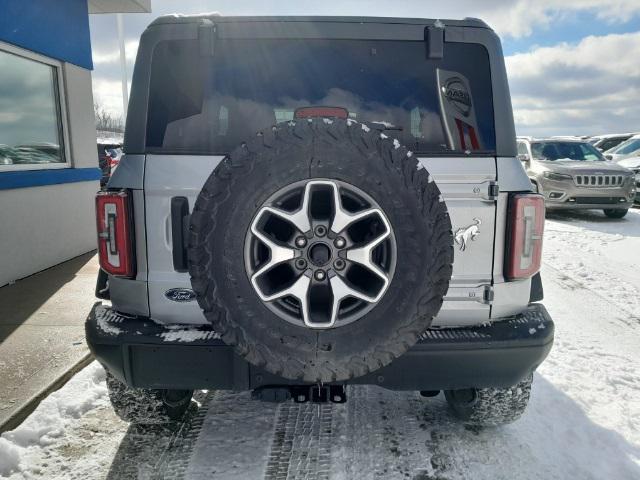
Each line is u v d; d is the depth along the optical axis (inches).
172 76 94.0
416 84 96.0
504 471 100.3
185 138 95.3
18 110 232.4
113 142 580.4
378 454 105.4
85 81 283.4
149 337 86.0
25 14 224.5
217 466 101.4
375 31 91.5
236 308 75.1
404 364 86.0
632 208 527.2
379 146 75.0
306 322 75.8
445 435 112.7
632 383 141.2
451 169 87.2
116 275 88.1
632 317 199.6
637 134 609.3
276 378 85.2
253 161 74.1
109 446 108.4
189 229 74.9
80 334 161.8
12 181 218.1
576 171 422.3
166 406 108.4
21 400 120.8
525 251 88.2
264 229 79.5
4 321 173.2
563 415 122.7
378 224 76.5
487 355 86.8
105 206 86.9
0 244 213.5
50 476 98.7
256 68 95.3
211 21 90.3
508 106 92.0
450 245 76.2
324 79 96.5
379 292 75.9
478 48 93.4
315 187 75.0
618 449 108.9
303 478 97.6
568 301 220.4
